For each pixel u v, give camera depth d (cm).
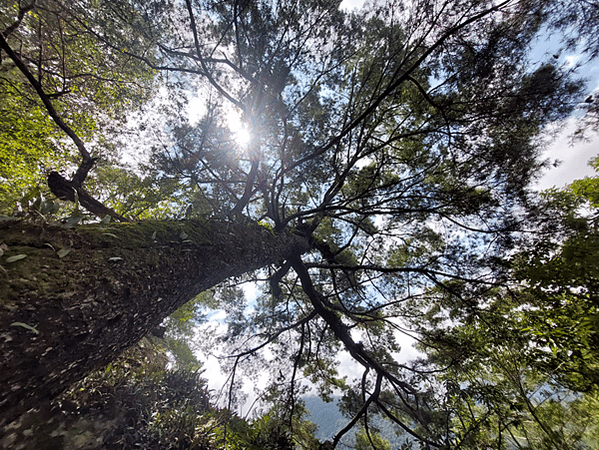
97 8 360
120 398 265
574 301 301
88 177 611
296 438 511
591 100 326
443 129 460
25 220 129
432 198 520
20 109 581
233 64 444
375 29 507
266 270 698
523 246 398
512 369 364
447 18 387
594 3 286
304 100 530
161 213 702
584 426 346
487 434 369
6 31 336
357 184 591
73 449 182
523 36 348
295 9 428
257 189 479
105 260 142
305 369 737
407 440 396
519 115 391
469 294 471
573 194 386
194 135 401
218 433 300
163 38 409
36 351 100
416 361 528
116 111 628
